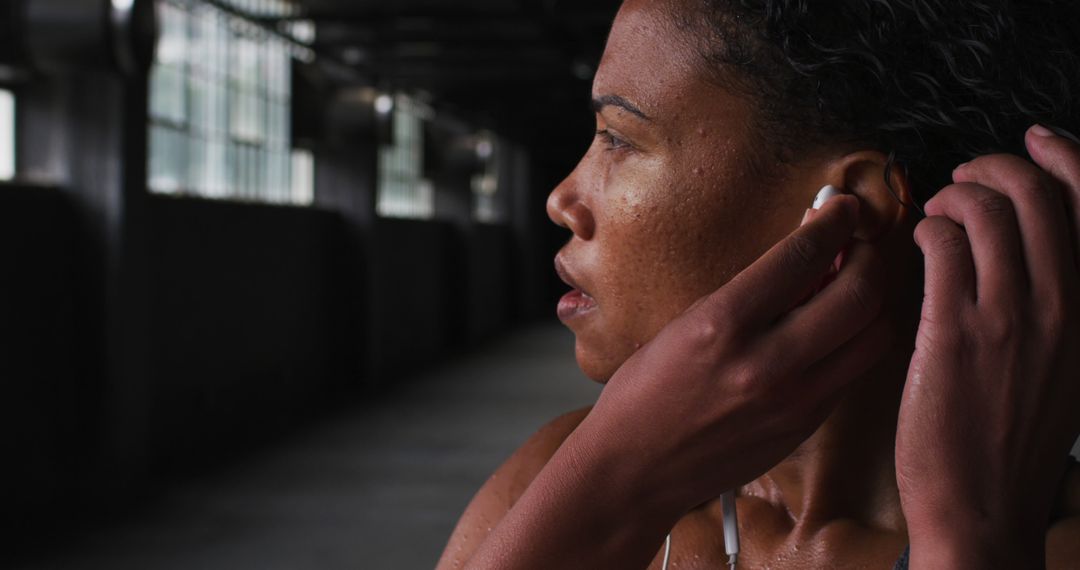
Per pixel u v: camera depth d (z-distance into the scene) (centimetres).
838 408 56
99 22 473
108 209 627
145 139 658
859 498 58
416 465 744
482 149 1553
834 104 48
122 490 637
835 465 58
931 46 48
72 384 624
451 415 971
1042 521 40
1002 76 48
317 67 1023
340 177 1120
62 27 472
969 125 48
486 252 1744
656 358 44
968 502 39
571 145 1961
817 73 48
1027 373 39
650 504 44
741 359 42
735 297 43
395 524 582
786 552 58
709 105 51
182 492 653
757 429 43
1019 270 40
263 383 930
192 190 814
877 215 50
